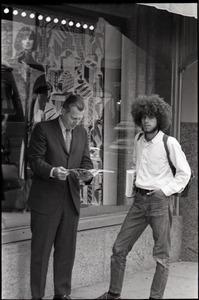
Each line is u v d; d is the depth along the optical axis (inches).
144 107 205.0
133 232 206.5
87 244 228.5
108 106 247.6
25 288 205.3
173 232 263.3
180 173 200.4
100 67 244.5
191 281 238.7
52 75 226.1
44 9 221.8
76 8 232.5
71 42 233.0
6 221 205.8
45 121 204.1
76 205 202.8
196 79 262.7
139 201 203.9
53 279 210.8
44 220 197.5
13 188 208.2
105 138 246.8
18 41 213.6
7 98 208.8
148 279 239.0
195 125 262.2
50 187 198.4
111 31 247.3
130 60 254.2
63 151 201.6
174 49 263.4
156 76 261.4
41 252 197.9
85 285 228.5
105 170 246.1
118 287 209.9
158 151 201.8
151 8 256.2
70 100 205.5
